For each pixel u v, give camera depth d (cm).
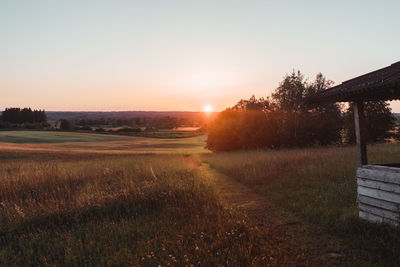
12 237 545
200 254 432
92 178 1108
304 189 852
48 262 433
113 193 798
